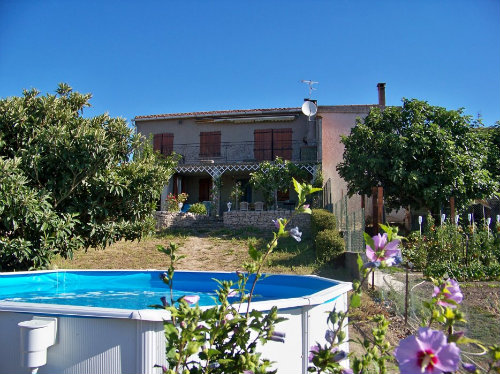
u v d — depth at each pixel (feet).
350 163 51.52
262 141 77.56
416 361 4.16
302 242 44.55
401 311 21.04
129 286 24.44
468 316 18.58
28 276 21.74
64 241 22.49
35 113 23.63
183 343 5.66
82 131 22.62
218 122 79.15
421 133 46.68
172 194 75.56
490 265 29.50
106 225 24.41
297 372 10.81
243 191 75.61
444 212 46.47
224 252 43.60
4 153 22.79
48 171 22.57
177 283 24.30
